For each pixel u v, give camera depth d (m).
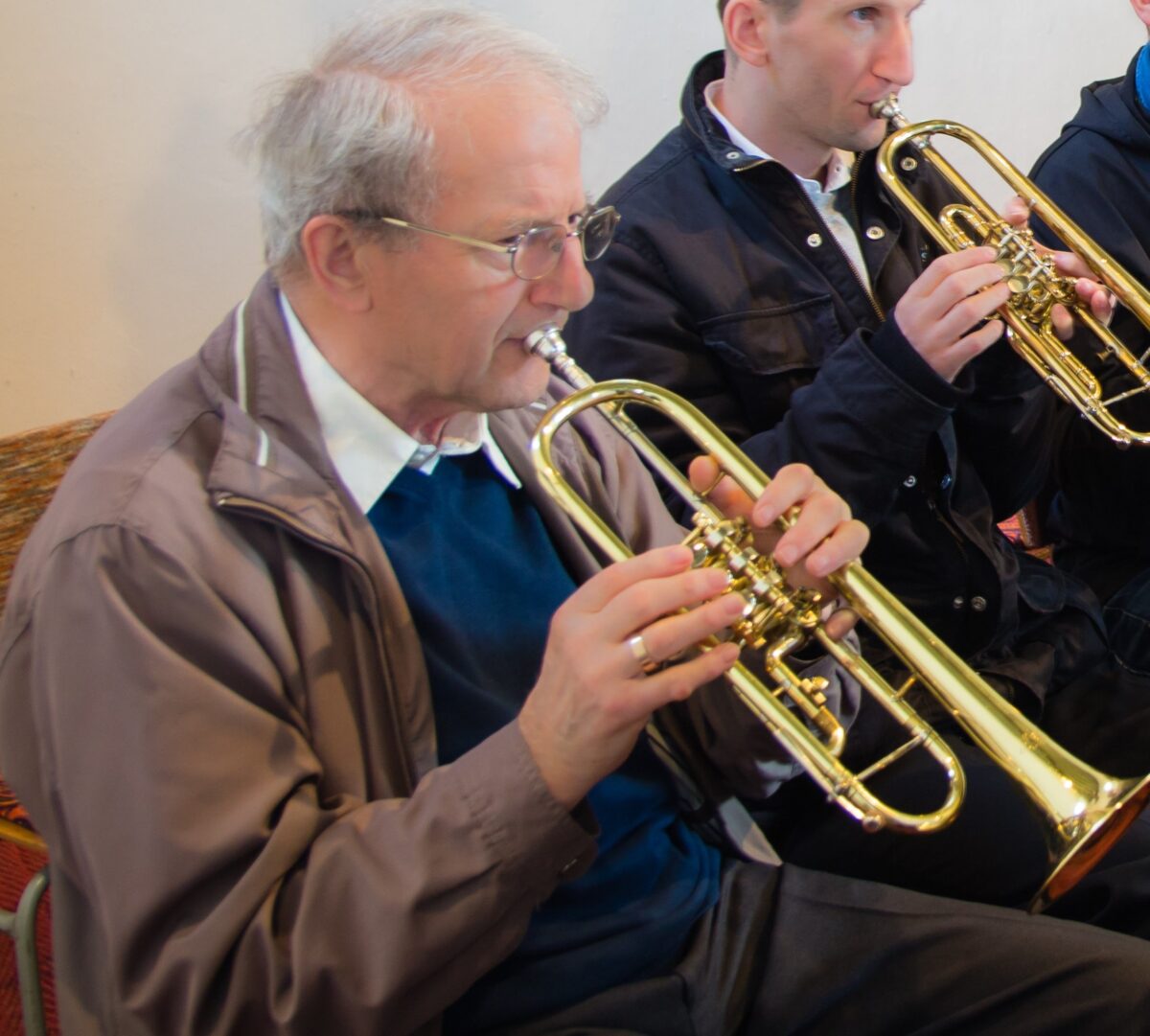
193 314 1.83
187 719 0.86
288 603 0.94
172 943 0.84
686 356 1.45
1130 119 1.71
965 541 1.44
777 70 1.39
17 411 1.75
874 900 1.12
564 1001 1.01
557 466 1.14
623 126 2.08
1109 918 1.19
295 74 0.96
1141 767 1.41
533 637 1.07
